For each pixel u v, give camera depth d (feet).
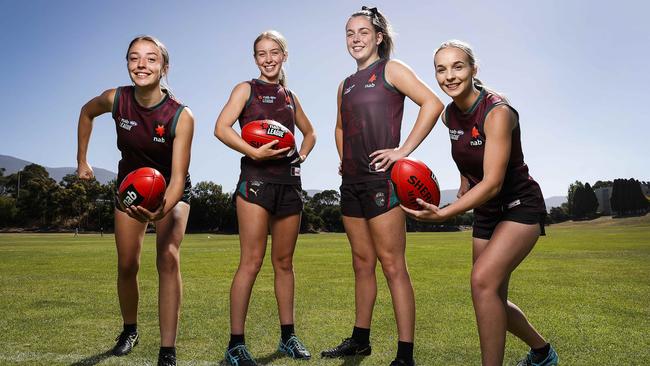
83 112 12.72
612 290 24.02
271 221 12.95
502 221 9.79
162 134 11.66
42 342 13.46
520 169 9.88
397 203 11.61
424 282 27.32
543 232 9.95
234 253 57.36
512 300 21.02
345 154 12.50
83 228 264.11
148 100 11.65
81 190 267.80
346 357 12.24
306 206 265.95
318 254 53.67
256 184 12.32
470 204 9.02
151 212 10.36
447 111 10.73
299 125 14.29
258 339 14.19
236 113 12.72
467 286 25.55
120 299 12.71
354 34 12.59
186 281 28.19
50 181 276.00
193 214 246.06
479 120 9.69
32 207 263.08
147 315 17.57
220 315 17.56
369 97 12.12
